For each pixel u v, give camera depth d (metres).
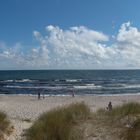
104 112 11.34
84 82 88.62
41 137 7.99
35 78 114.25
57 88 65.62
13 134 9.93
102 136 7.75
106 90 62.28
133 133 7.37
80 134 7.93
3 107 31.31
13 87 68.31
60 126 8.40
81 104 11.74
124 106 10.96
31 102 38.34
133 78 117.75
